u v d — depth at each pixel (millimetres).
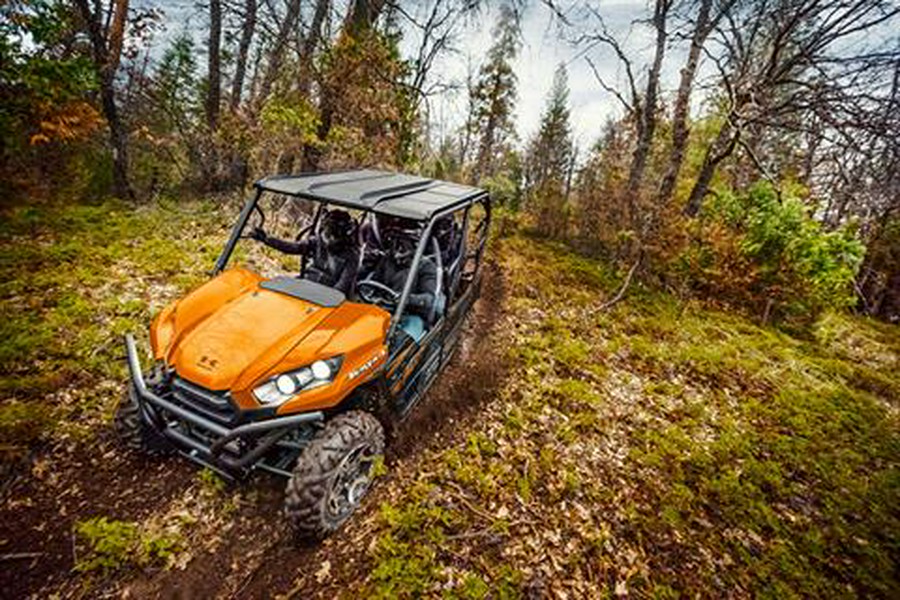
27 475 2459
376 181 3553
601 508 2965
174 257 5391
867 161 5492
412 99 9625
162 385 2266
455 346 4672
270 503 2568
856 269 7594
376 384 2645
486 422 3648
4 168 6090
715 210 9070
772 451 3955
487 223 5145
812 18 5906
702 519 3023
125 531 2209
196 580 2141
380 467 2547
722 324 6957
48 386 3002
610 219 10773
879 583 2734
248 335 2295
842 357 6840
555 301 6863
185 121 9969
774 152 11375
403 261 3424
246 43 10820
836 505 3395
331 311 2584
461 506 2760
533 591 2318
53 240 5395
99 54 7066
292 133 7801
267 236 3389
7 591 1939
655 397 4523
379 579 2207
